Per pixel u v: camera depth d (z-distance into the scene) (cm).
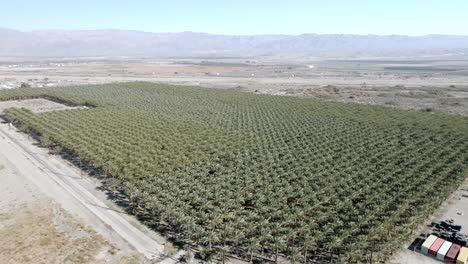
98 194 7800
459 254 5541
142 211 7031
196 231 5878
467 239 6112
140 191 7306
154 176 8181
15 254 5516
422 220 6675
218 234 6088
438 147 10438
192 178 8050
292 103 17138
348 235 5897
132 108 15412
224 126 12862
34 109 16375
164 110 15325
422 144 10769
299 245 5791
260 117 14338
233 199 7012
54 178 8619
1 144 11188
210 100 17788
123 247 5797
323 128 12525
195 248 5828
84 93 19225
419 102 19350
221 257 5572
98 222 6575
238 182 7831
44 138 10938
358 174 8375
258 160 9275
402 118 14088
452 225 6594
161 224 6550
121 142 10344
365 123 13275
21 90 19612
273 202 6888
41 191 7825
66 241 5903
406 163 9050
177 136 11169
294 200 7200
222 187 7612
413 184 7781
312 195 7206
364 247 5597
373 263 5444
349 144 10688
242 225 6109
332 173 8456
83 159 9438
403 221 6369
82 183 8388
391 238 5800
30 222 6475
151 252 5691
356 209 6731
